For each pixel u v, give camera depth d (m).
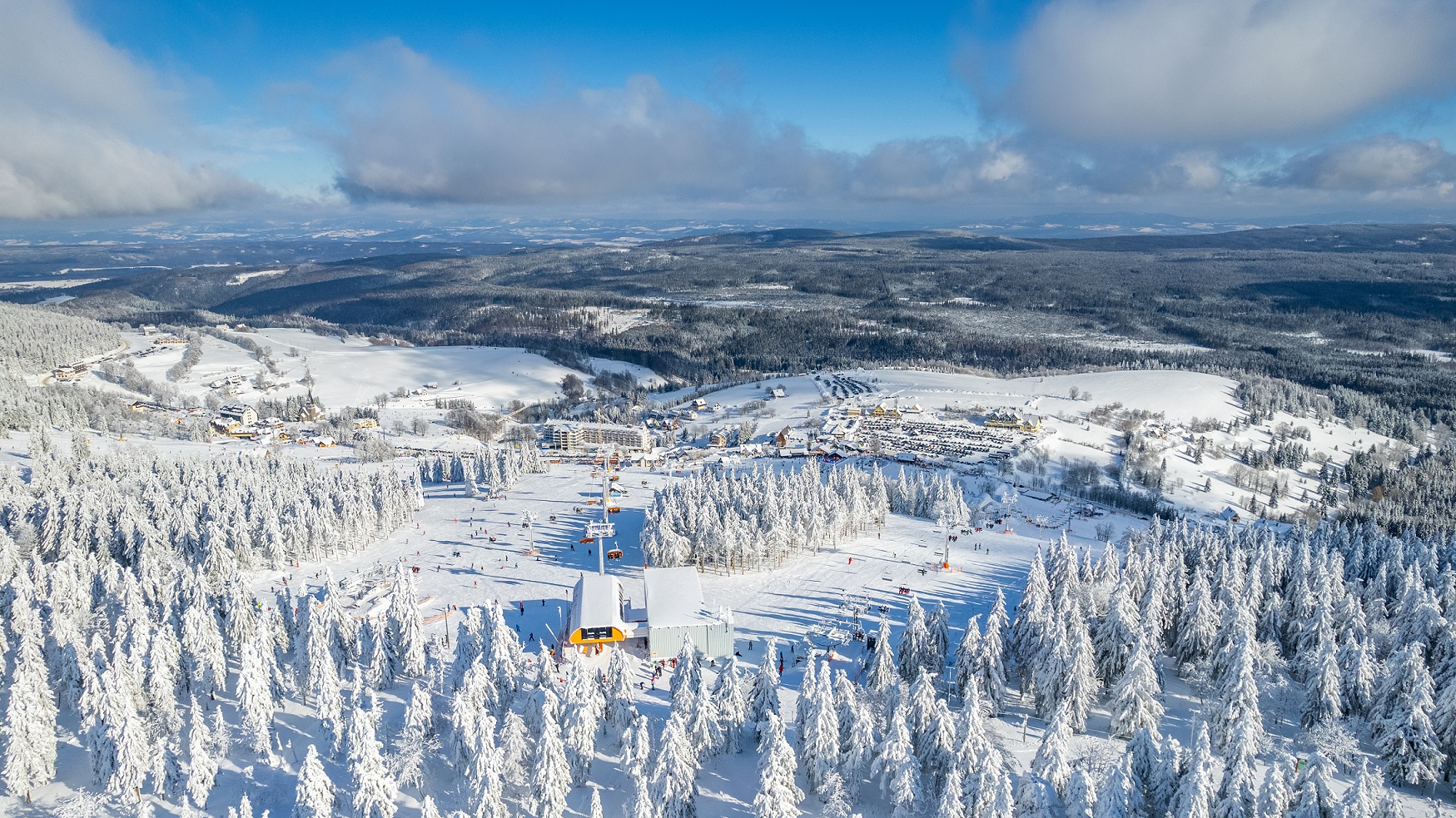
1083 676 96.69
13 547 136.62
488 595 143.50
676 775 82.25
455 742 88.44
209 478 190.88
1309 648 110.19
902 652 107.56
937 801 83.06
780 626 130.00
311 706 106.00
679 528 158.12
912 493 195.12
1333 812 72.88
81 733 99.25
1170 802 76.31
